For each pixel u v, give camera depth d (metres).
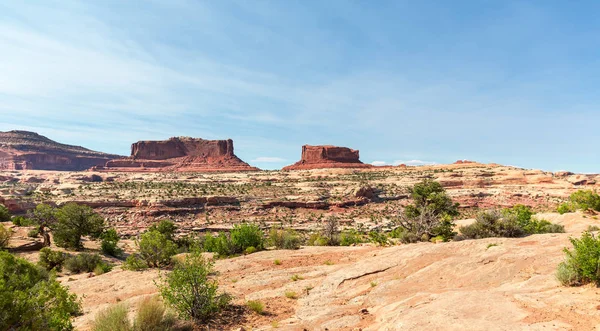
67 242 45.62
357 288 13.87
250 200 142.88
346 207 139.75
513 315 7.55
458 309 8.38
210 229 110.62
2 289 8.97
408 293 11.91
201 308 11.66
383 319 9.47
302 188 165.62
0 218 56.44
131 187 159.75
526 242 15.77
